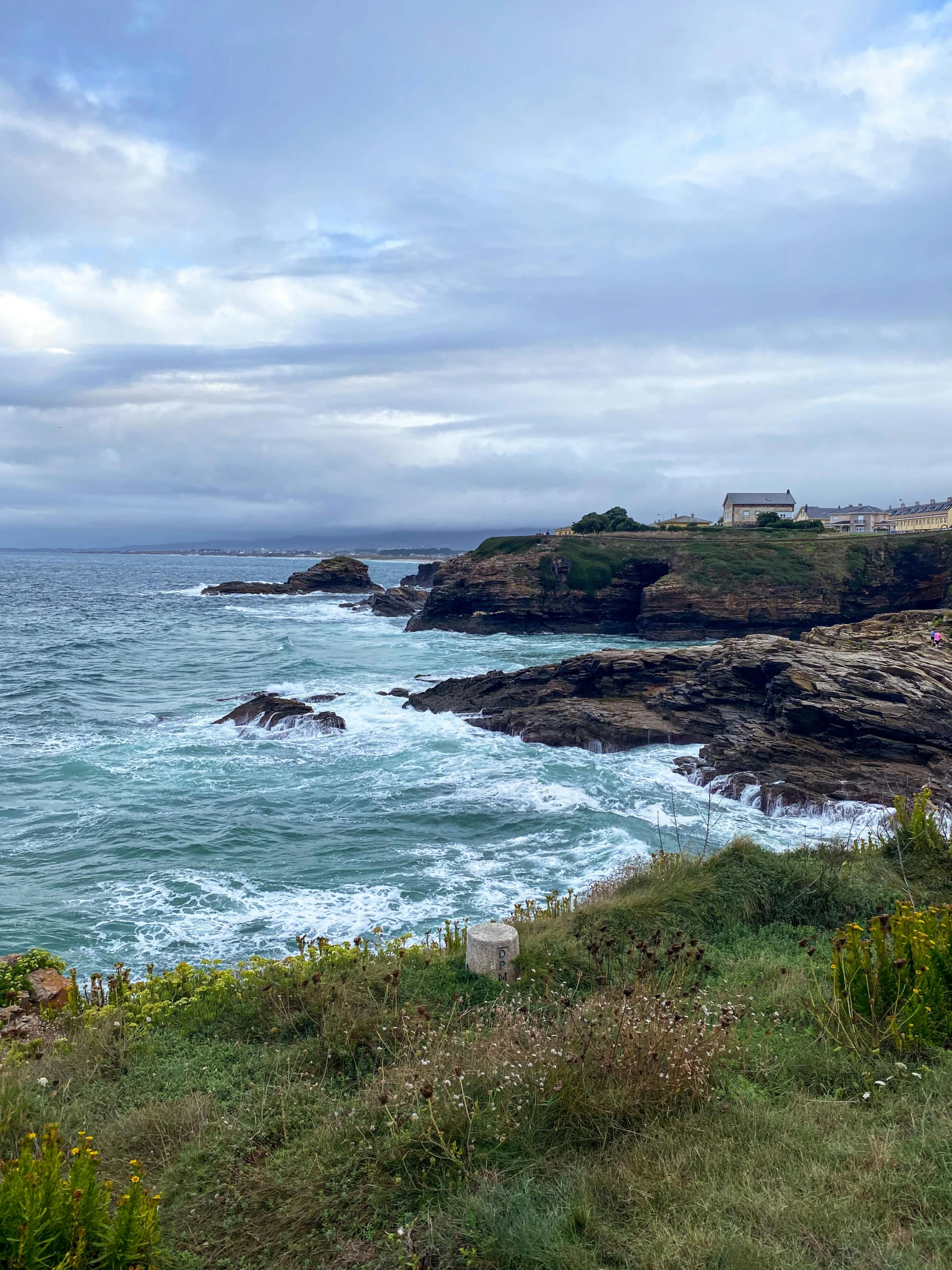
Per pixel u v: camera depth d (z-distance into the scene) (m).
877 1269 3.60
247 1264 4.09
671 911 9.71
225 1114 5.56
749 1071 5.68
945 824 18.11
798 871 10.55
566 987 7.69
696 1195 4.20
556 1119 5.09
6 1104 5.55
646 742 27.67
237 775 23.69
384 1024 6.77
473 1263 3.92
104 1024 7.32
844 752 24.41
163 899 15.13
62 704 33.78
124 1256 3.70
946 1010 5.89
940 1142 4.43
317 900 15.07
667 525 96.75
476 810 20.67
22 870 16.50
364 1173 4.74
